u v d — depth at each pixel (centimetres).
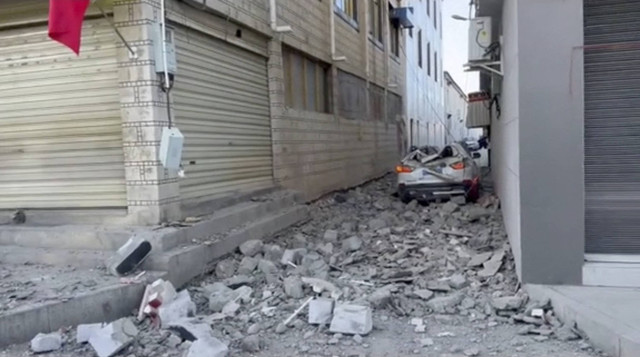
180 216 655
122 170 630
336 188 1320
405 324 459
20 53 658
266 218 810
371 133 1702
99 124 635
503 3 745
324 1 1248
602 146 506
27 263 576
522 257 511
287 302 509
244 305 508
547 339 413
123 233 582
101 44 624
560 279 502
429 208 1095
